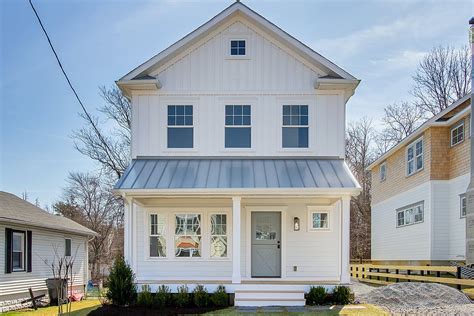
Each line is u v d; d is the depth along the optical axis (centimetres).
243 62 1477
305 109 1467
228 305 1219
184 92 1467
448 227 1859
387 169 2520
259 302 1199
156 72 1477
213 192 1242
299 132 1459
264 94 1466
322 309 1135
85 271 2262
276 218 1462
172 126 1464
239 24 1487
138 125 1460
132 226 1294
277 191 1238
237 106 1470
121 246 3691
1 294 1475
